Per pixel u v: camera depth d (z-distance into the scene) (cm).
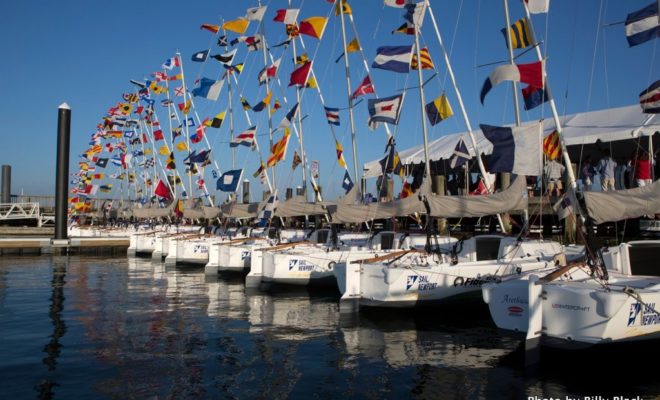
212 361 998
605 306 818
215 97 2620
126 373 925
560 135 1095
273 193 2208
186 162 3269
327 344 1114
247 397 818
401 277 1297
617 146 2366
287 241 2270
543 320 899
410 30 1652
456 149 1977
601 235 1864
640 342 880
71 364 973
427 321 1319
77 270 2545
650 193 977
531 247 1464
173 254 2689
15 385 860
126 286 1984
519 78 1158
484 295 991
